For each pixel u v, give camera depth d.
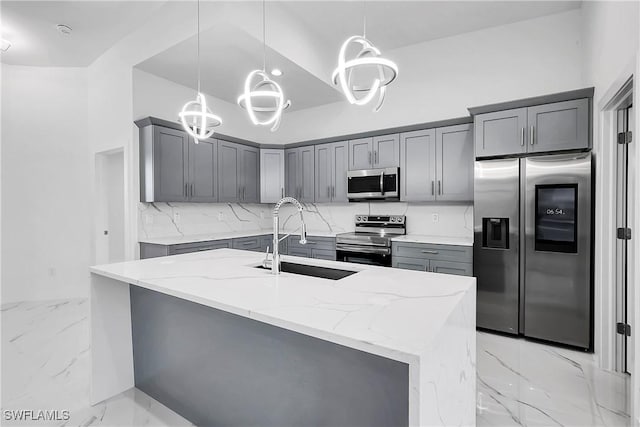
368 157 4.11
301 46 3.48
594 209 2.64
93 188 4.12
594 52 2.71
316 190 4.55
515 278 2.93
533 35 3.43
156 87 3.72
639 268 1.71
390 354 0.90
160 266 2.06
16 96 3.89
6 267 3.85
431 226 4.00
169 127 3.58
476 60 3.71
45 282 4.01
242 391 1.65
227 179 4.27
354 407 1.29
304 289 1.52
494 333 3.07
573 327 2.68
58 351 2.63
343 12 3.35
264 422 1.58
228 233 4.42
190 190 3.79
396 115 4.19
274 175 4.80
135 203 3.54
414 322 1.09
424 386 0.89
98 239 4.15
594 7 2.71
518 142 2.96
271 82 2.01
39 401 2.00
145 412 1.93
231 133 4.63
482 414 1.87
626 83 1.98
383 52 4.21
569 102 2.76
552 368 2.40
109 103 3.82
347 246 3.96
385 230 4.26
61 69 4.07
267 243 4.50
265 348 1.56
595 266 2.53
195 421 1.85
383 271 1.89
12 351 2.63
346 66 1.51
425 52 3.99
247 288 1.53
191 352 1.86
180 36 2.97
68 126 4.07
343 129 4.60
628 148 2.35
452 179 3.58
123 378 2.14
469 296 1.52
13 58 3.79
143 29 3.33
